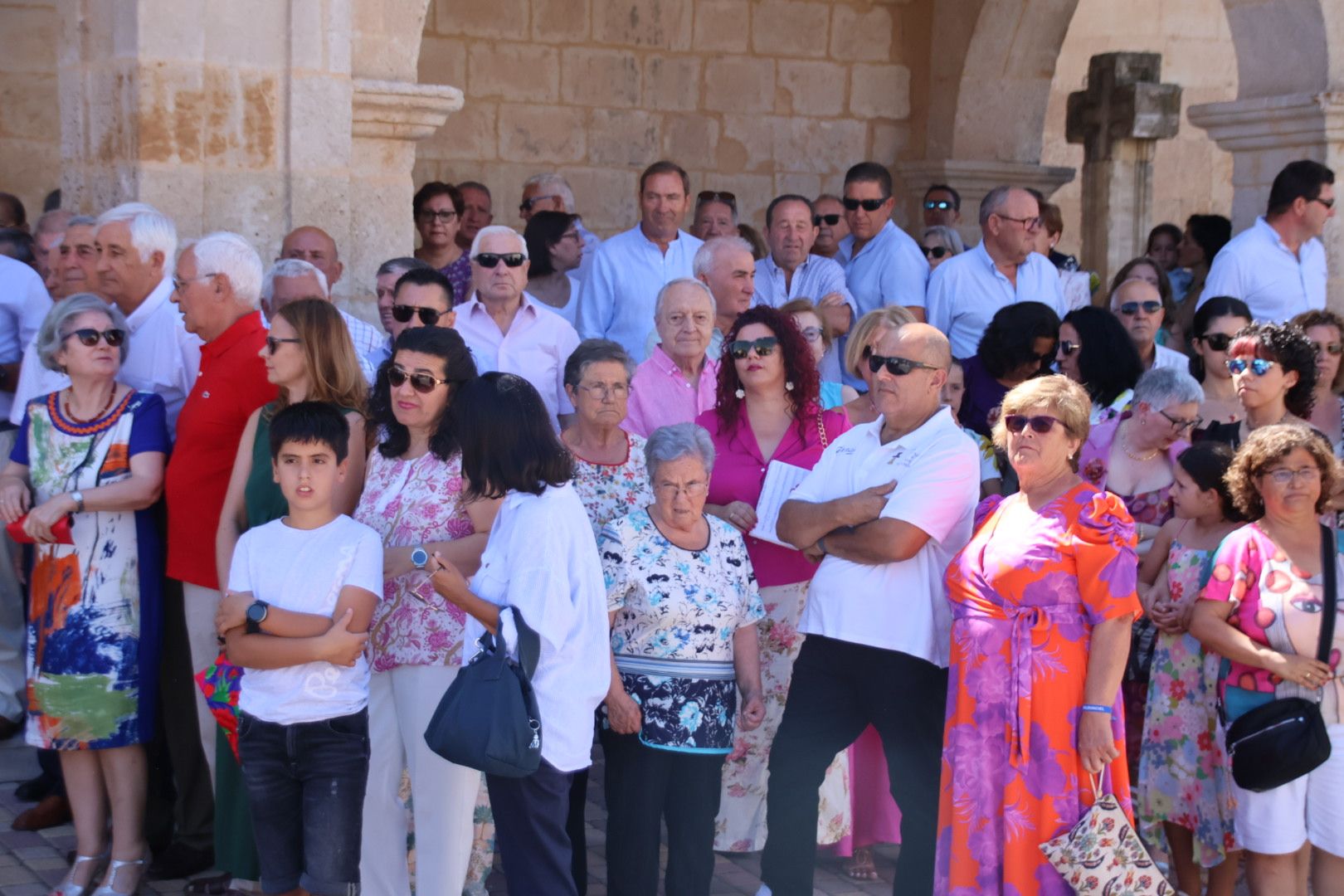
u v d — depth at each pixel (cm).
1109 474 578
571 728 432
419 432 477
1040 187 1226
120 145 675
